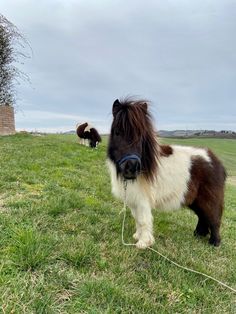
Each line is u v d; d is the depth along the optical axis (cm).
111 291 131
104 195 275
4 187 246
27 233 155
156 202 190
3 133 670
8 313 108
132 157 157
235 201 469
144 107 169
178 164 195
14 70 731
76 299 125
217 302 144
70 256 150
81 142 680
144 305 129
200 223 221
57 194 243
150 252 175
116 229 202
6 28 707
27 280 128
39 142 562
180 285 151
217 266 181
